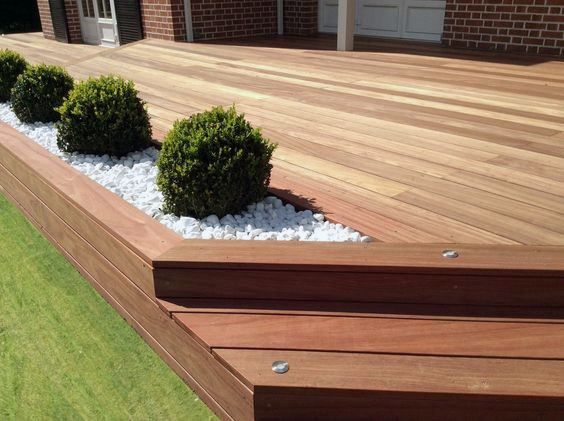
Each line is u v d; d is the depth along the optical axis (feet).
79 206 7.91
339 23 21.42
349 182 8.66
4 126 12.48
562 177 8.60
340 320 5.83
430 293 5.99
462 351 5.29
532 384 4.86
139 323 7.25
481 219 7.22
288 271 6.08
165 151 7.71
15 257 9.56
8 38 36.09
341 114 12.66
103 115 10.33
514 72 16.43
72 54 27.17
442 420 4.98
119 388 6.53
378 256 6.09
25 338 7.47
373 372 5.06
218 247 6.48
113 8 29.60
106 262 7.66
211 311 6.07
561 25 18.06
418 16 23.15
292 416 5.08
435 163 9.36
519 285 5.84
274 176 8.96
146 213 8.02
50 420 6.11
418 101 13.61
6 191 12.05
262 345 5.47
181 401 6.27
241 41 25.67
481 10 20.11
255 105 13.74
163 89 16.06
